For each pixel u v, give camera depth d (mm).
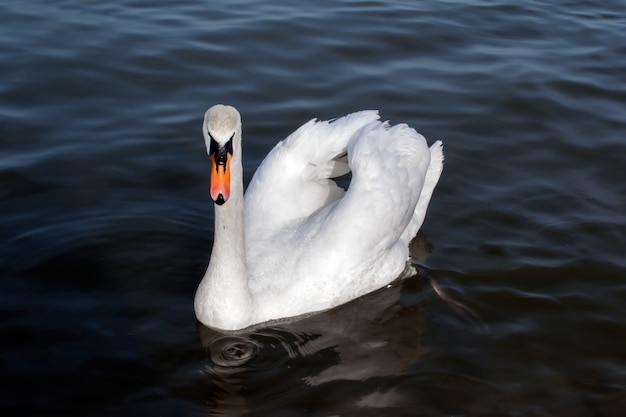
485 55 16188
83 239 10883
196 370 8898
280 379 8852
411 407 8477
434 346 9406
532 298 10125
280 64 15492
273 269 9883
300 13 17562
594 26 17719
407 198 10477
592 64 16016
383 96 14594
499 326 9688
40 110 13688
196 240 11070
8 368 8734
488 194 12164
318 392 8656
